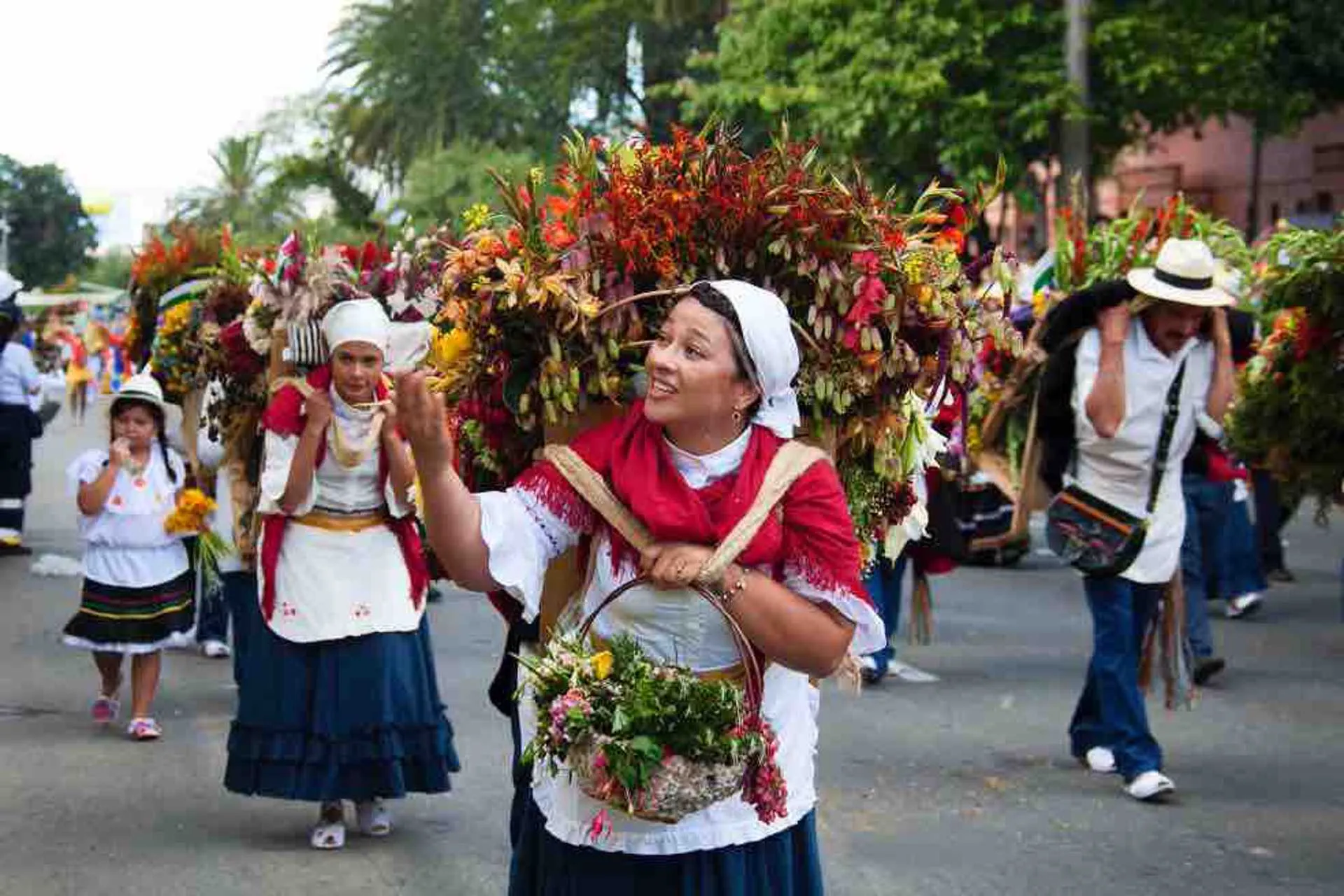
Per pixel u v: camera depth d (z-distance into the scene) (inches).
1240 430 274.2
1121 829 251.1
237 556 303.0
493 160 1307.8
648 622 134.0
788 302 154.0
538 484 135.2
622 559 134.0
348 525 240.7
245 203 2276.1
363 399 237.5
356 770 237.9
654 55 1350.9
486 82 1611.7
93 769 282.5
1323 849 242.1
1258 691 348.2
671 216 149.2
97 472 301.9
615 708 126.5
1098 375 262.2
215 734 309.3
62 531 613.0
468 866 232.5
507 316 149.5
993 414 315.6
